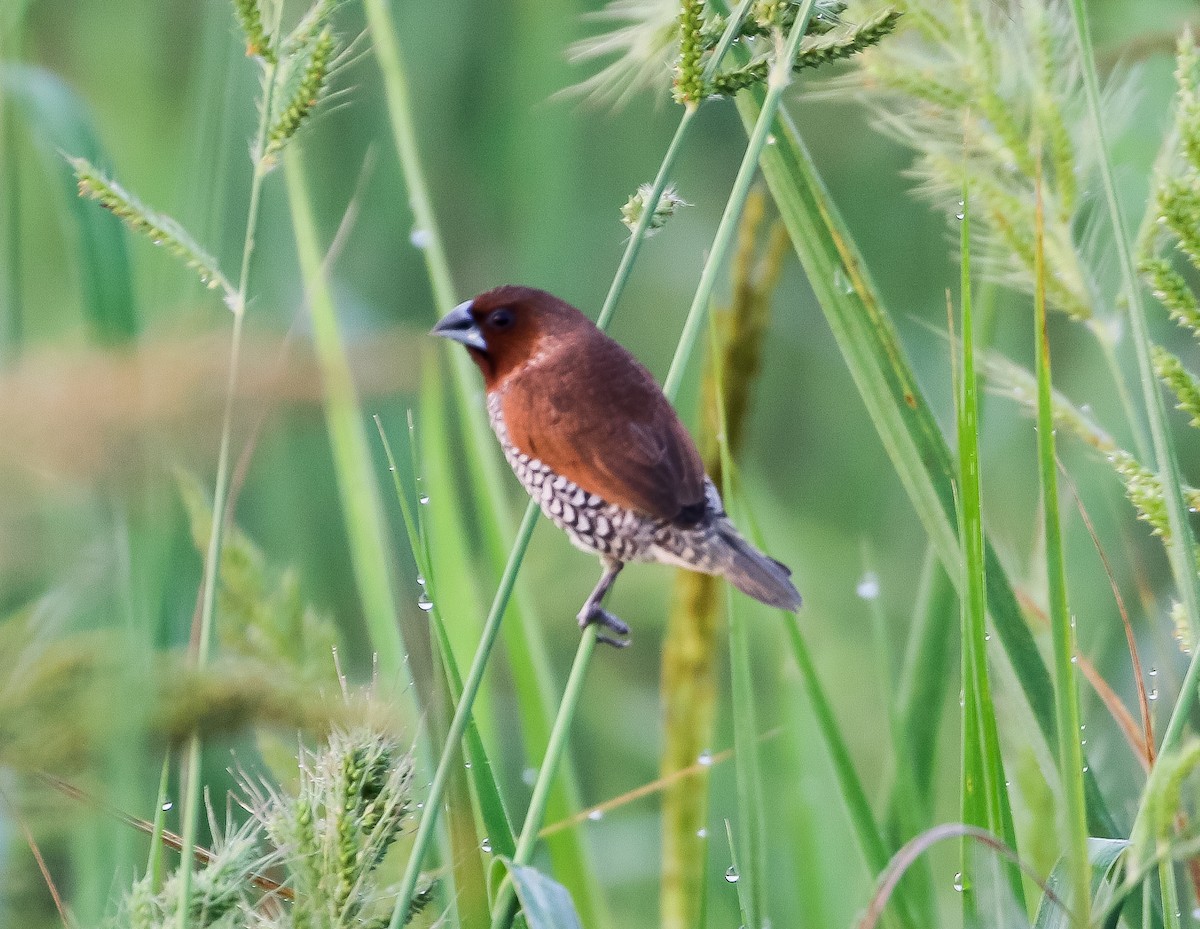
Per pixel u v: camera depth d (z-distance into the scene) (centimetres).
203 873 420
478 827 530
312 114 470
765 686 940
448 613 679
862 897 599
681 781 592
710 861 762
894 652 1012
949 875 770
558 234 1198
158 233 460
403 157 730
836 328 564
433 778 539
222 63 806
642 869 901
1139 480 512
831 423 1225
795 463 1216
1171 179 483
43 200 1034
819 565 1095
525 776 646
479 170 1216
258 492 932
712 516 654
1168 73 838
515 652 657
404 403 902
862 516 1139
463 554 698
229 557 508
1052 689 516
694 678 608
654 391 705
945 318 1180
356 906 419
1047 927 442
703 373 702
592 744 1002
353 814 415
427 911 504
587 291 1269
